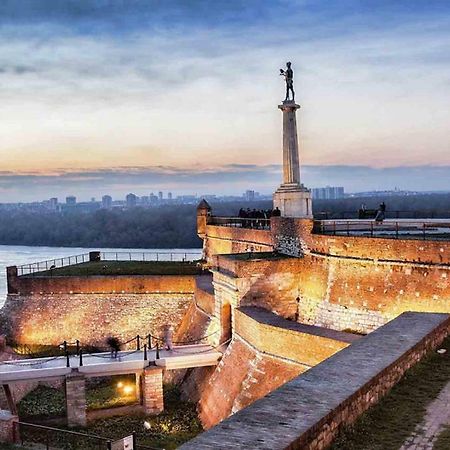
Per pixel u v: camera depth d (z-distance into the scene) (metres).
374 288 26.98
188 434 26.78
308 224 31.44
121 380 37.41
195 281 42.88
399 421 12.55
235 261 30.80
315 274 30.66
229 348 30.53
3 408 29.78
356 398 12.23
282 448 9.53
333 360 14.39
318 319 29.75
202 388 31.28
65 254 153.25
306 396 11.87
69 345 46.38
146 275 47.78
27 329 47.78
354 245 28.12
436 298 24.12
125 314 46.06
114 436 26.23
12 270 49.31
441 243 24.08
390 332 17.06
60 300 48.12
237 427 10.30
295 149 42.38
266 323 26.86
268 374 25.98
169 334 37.28
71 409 28.78
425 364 16.00
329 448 10.98
